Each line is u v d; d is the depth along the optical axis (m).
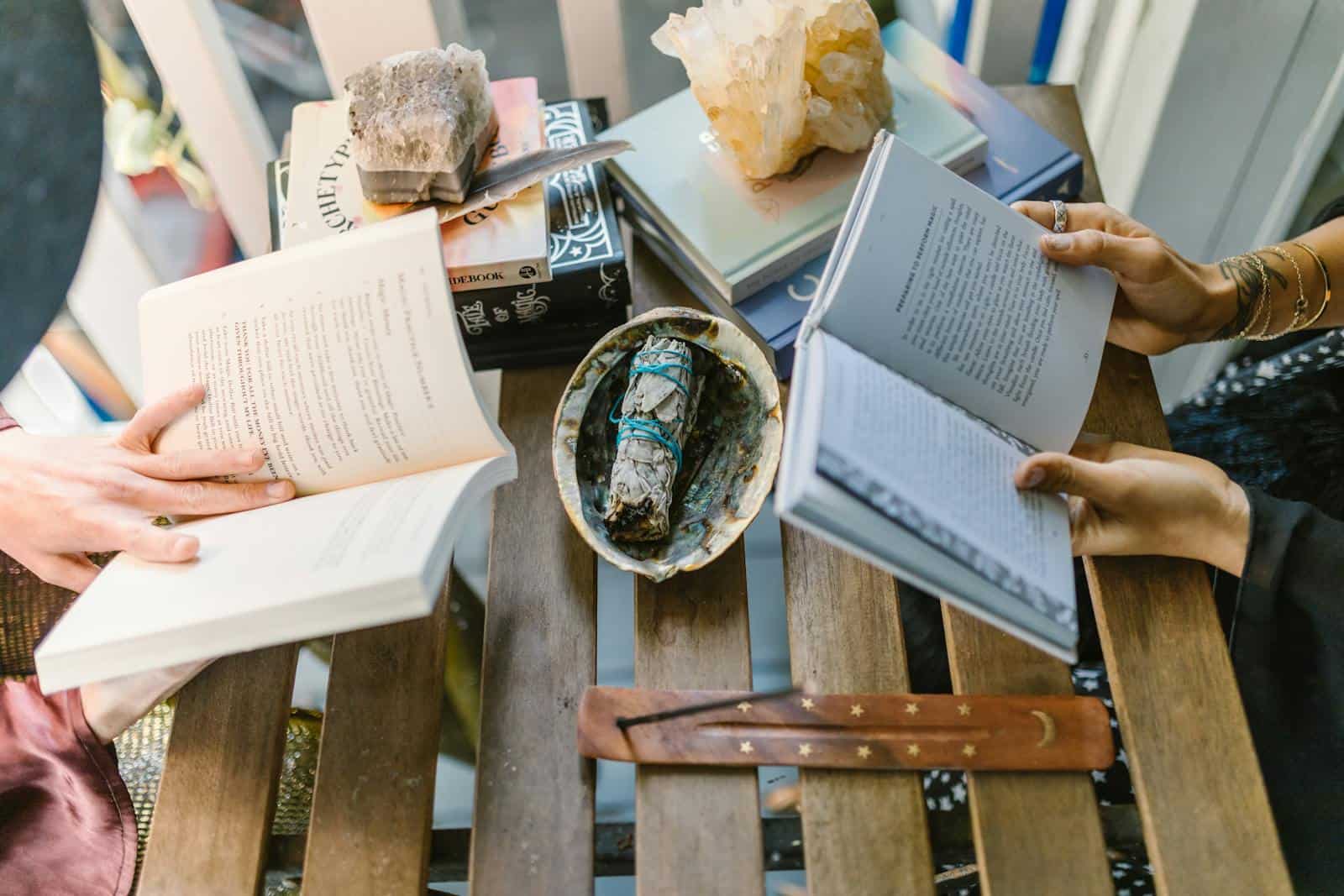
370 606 0.61
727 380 0.81
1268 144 1.18
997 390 0.73
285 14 1.20
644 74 1.29
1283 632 0.74
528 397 0.89
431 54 0.84
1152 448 0.81
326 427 0.73
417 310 0.73
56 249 0.41
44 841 0.80
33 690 0.76
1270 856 0.67
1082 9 1.14
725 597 0.77
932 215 0.72
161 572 0.67
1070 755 0.70
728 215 0.87
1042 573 0.64
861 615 0.76
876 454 0.60
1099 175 1.30
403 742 0.73
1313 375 0.95
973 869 0.87
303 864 0.75
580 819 0.70
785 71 0.81
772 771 1.12
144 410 0.74
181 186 1.21
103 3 1.06
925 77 1.00
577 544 0.80
